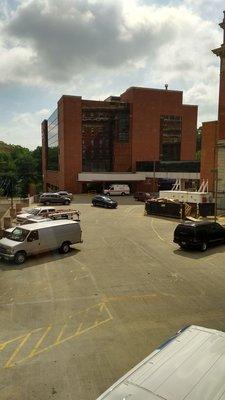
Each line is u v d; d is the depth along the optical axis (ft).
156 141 232.94
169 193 142.92
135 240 86.84
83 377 29.99
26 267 63.72
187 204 125.80
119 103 225.35
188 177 196.54
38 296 49.37
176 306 45.75
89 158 223.92
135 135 228.63
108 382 29.27
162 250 76.69
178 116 235.61
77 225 75.82
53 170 270.26
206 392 17.65
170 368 19.63
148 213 133.69
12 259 64.95
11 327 39.63
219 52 128.26
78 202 176.86
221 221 115.75
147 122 230.07
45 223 73.41
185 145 238.68
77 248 78.28
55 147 256.73
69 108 216.33
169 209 126.31
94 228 103.35
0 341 36.32
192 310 44.42
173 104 234.17
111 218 123.44
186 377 18.81
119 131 227.20
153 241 85.81
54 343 35.91
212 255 72.54
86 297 48.91
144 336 37.40
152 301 47.44
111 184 227.20
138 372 19.58
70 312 43.83
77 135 219.20
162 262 67.00
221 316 42.68
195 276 58.44
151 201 132.67
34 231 68.03
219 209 135.03
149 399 17.37
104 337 37.22
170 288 52.60
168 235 93.40
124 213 136.77
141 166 225.35
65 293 50.47
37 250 68.49
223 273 60.08
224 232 81.61
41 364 32.01
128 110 227.61
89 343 35.88
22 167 362.53
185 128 237.25
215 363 19.97
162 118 232.94
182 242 75.77
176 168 203.10
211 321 41.24
